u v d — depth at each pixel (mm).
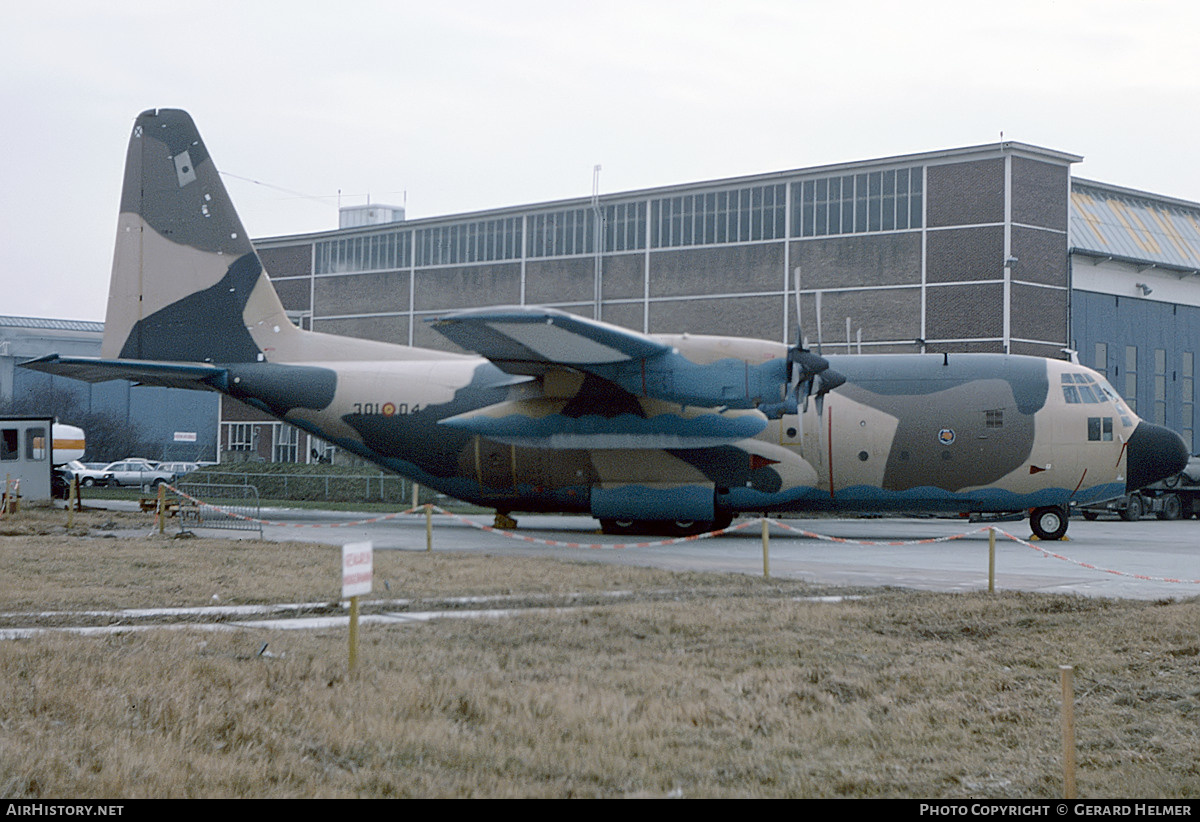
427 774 7426
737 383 24078
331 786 7129
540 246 50250
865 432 26297
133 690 9180
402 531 28172
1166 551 24219
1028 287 43188
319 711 8703
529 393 26359
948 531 30891
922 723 9031
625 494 26797
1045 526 27422
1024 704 9664
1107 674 10758
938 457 26141
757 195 46594
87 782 7023
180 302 29781
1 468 34969
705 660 11250
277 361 29500
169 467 62406
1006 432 26031
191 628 12539
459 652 11344
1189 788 7488
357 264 55312
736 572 19047
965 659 11375
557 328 21625
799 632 12859
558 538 26609
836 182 45469
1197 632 12523
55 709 8625
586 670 10648
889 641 12352
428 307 52938
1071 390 26312
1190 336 54094
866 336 44688
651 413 25438
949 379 26625
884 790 7449
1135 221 53125
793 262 45719
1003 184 42781
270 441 61062
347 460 56562
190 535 24125
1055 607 14703
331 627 12953
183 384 30156
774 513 27562
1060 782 7652
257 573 17641
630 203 48531
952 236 43531
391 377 28688
